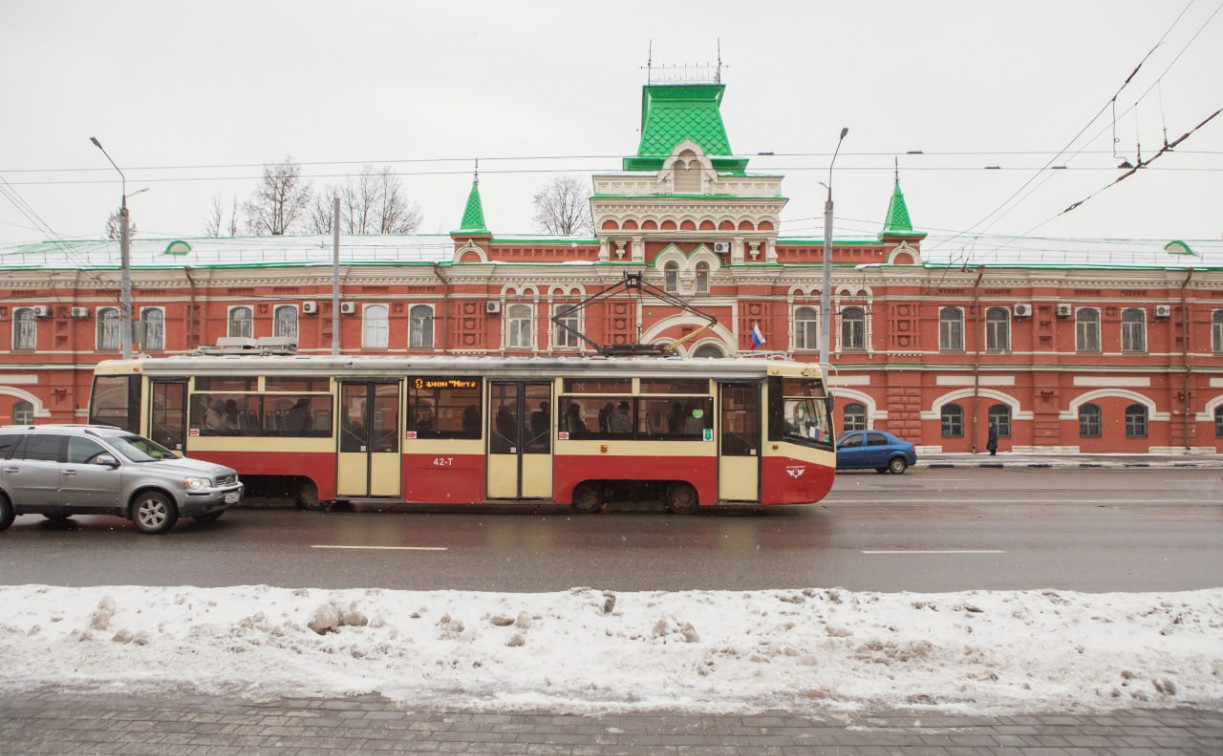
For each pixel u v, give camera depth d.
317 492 15.75
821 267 31.80
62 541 12.14
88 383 32.72
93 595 7.84
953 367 32.50
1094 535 13.11
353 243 35.25
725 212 31.81
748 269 31.53
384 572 10.09
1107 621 7.19
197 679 5.85
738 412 15.27
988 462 29.19
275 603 7.60
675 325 31.64
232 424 15.73
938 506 16.66
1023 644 6.50
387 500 15.38
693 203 31.70
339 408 15.55
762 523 14.37
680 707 5.45
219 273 32.22
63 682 5.79
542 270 31.73
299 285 32.25
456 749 4.88
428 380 15.45
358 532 13.21
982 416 32.81
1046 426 32.59
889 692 5.66
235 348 16.95
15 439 13.08
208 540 12.33
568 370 15.36
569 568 10.41
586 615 7.33
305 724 5.19
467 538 12.69
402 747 4.90
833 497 18.33
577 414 15.32
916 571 10.35
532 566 10.52
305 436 15.57
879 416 32.28
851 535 13.11
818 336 32.34
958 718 5.34
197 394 15.84
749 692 5.65
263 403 15.71
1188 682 5.81
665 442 15.20
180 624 6.94
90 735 5.04
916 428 32.25
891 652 6.35
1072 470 27.78
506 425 15.35
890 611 7.51
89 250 35.41
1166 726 5.25
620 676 5.88
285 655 6.25
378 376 15.53
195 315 32.47
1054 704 5.54
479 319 31.92
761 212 31.84
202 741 4.96
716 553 11.50
